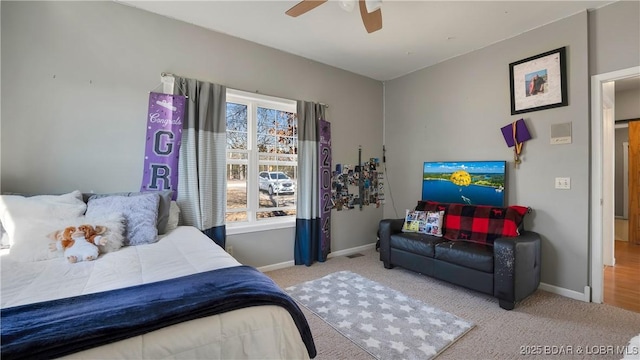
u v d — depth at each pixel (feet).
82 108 7.91
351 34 10.26
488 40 10.66
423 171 13.26
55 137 7.57
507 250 7.98
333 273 11.00
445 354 6.04
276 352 3.58
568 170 9.12
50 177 7.51
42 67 7.41
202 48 9.78
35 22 7.35
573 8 8.64
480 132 11.34
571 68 9.02
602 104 8.66
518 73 10.17
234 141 10.84
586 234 8.75
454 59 12.19
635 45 8.03
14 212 6.00
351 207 14.01
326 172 12.75
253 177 11.27
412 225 11.35
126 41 8.50
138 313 3.12
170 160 8.99
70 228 5.85
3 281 4.30
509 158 10.52
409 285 9.78
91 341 2.71
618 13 8.29
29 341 2.56
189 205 9.25
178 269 4.93
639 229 14.92
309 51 11.70
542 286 9.60
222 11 8.82
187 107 9.30
